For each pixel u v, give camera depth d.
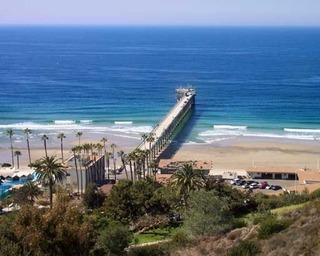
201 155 147.25
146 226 79.50
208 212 58.97
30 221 39.81
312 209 50.44
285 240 41.44
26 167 137.50
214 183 89.19
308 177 121.88
